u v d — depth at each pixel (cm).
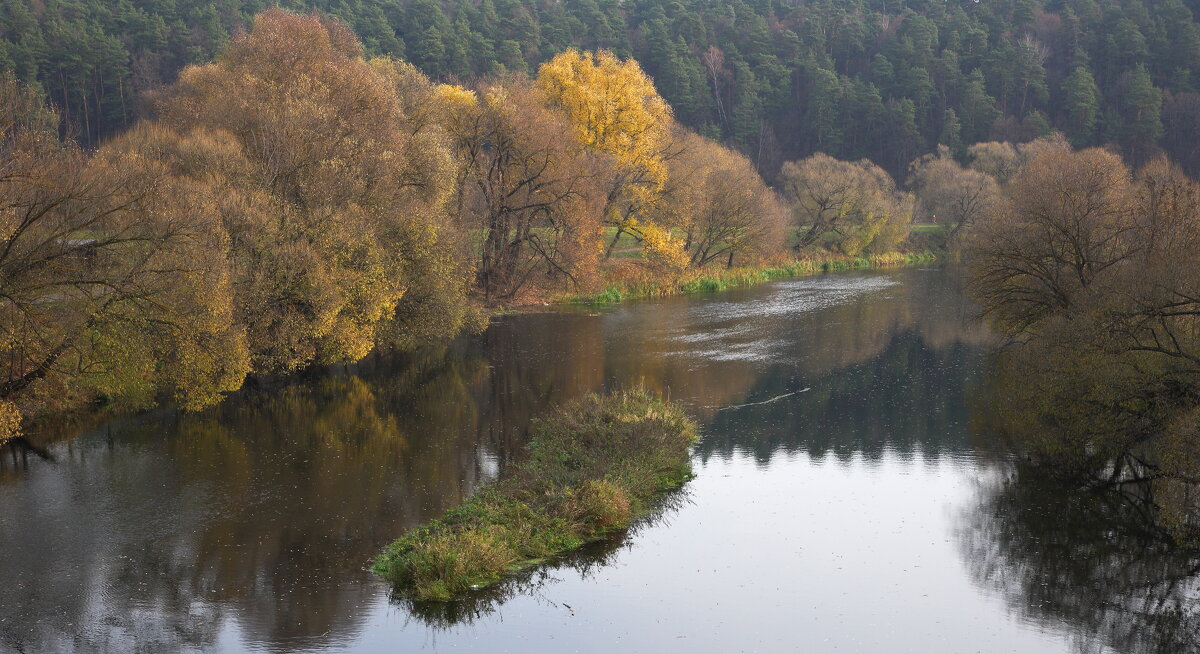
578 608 1873
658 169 6488
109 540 2139
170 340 3070
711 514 2420
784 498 2552
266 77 4075
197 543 2130
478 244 5803
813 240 9525
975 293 3794
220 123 3781
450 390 3756
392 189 4075
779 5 18900
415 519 2278
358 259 3681
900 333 5091
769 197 7819
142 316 2923
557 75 6306
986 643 1775
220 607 1827
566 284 6219
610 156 6119
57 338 2825
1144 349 2419
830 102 13762
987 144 10831
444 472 2655
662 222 6894
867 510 2467
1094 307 2723
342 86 4181
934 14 15925
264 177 3578
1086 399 2511
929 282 7581
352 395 3659
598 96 6222
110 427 3109
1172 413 2323
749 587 1989
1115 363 2453
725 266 7731
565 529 2192
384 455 2830
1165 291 2498
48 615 1781
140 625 1752
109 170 2845
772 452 2972
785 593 1967
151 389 3309
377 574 1981
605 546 2194
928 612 1897
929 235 10350
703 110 14512
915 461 2897
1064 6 15338
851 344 4778
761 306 6116
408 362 4309
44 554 2056
